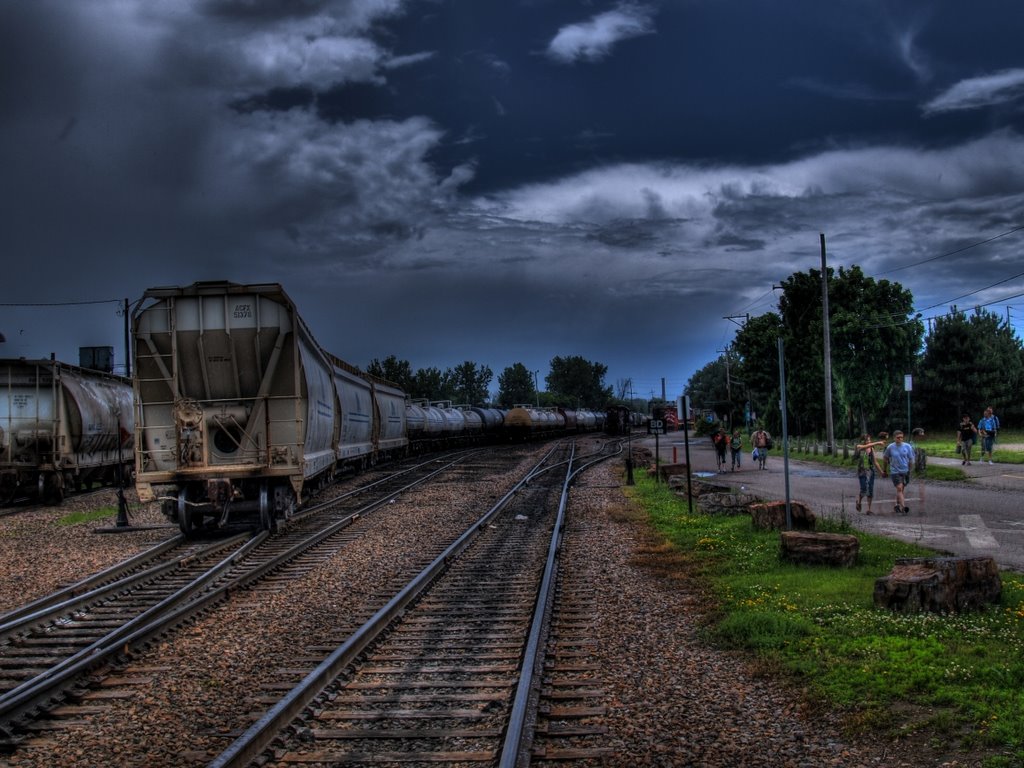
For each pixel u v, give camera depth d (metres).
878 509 20.33
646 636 9.60
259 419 17.73
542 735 6.74
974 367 57.44
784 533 13.30
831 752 6.34
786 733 6.73
